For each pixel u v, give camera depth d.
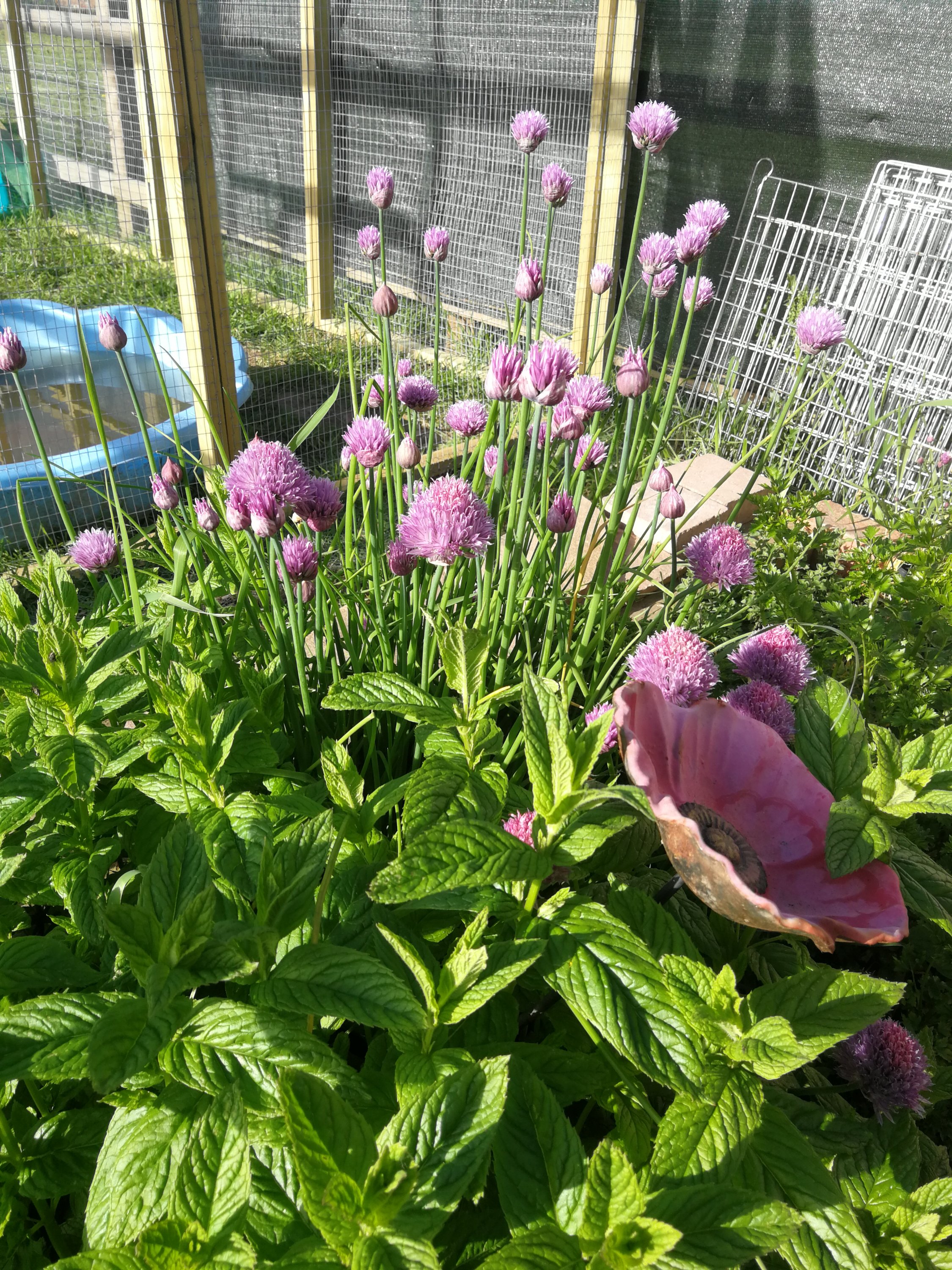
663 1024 0.96
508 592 1.71
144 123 5.02
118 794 1.42
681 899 1.37
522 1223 0.87
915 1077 1.18
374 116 5.50
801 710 1.35
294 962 0.93
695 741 1.21
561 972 1.00
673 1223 0.84
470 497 1.38
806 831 1.17
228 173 6.22
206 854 1.00
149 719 1.34
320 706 1.76
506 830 1.18
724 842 1.08
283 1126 0.89
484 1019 1.09
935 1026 1.56
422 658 1.72
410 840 1.03
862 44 4.16
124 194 5.79
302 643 1.55
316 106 5.38
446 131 5.29
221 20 5.74
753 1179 0.96
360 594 1.83
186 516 2.15
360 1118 0.77
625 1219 0.79
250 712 1.32
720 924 1.36
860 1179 1.12
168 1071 0.85
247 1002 1.08
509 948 1.01
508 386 1.61
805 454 4.14
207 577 1.86
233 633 1.71
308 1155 0.74
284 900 0.96
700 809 1.15
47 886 1.29
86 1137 1.09
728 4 4.48
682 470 3.59
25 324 4.84
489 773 1.23
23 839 1.32
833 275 4.39
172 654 1.55
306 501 1.47
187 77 3.39
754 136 4.64
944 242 3.96
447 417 1.94
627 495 1.89
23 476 3.50
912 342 4.05
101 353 4.86
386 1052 1.11
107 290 5.62
